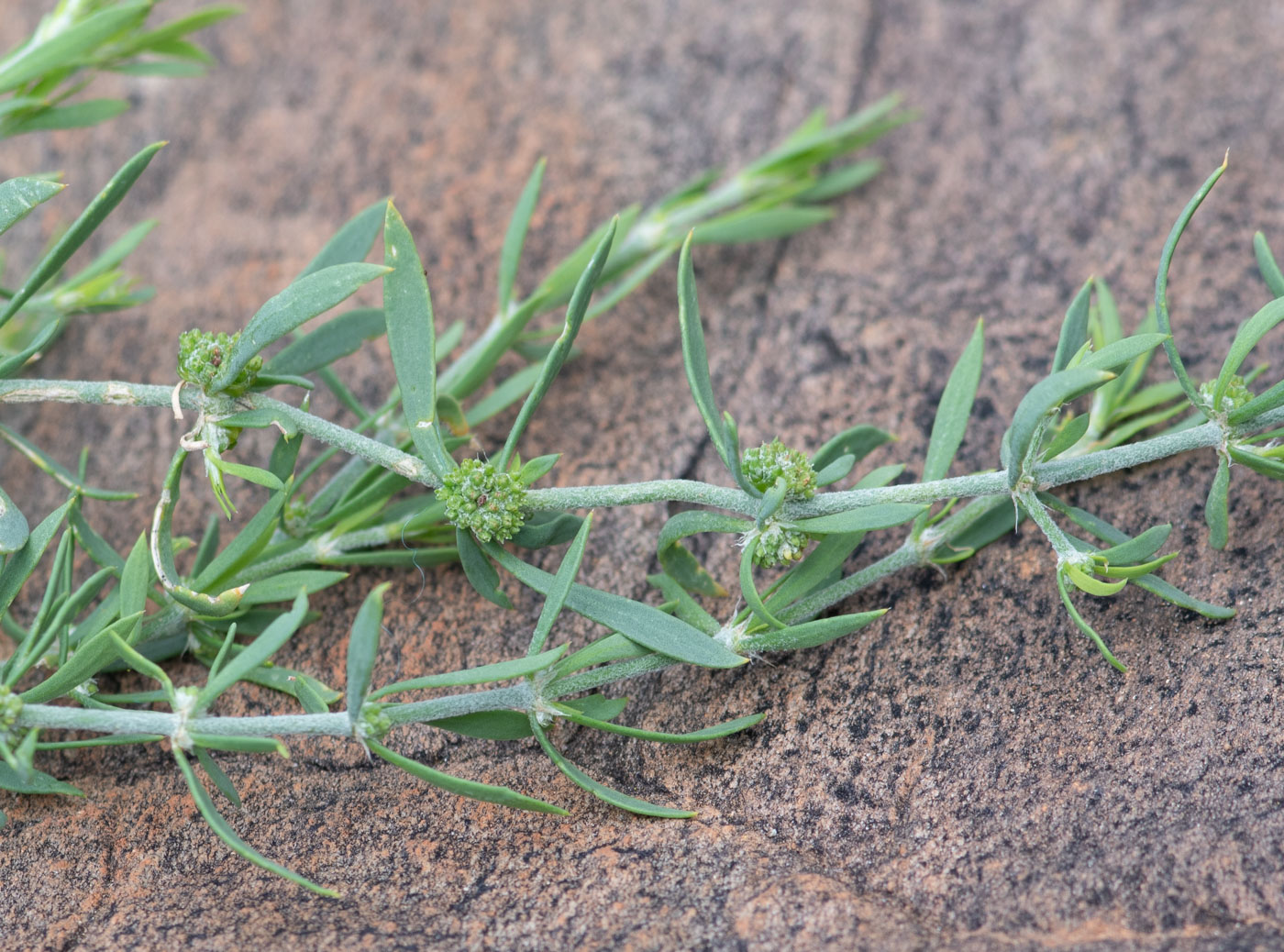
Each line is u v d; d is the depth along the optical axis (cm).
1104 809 22
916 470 25
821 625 22
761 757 23
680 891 22
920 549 23
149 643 23
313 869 22
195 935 22
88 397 22
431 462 22
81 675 22
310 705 22
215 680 21
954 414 23
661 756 23
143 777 23
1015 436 21
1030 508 22
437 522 24
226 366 22
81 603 22
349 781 23
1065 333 22
